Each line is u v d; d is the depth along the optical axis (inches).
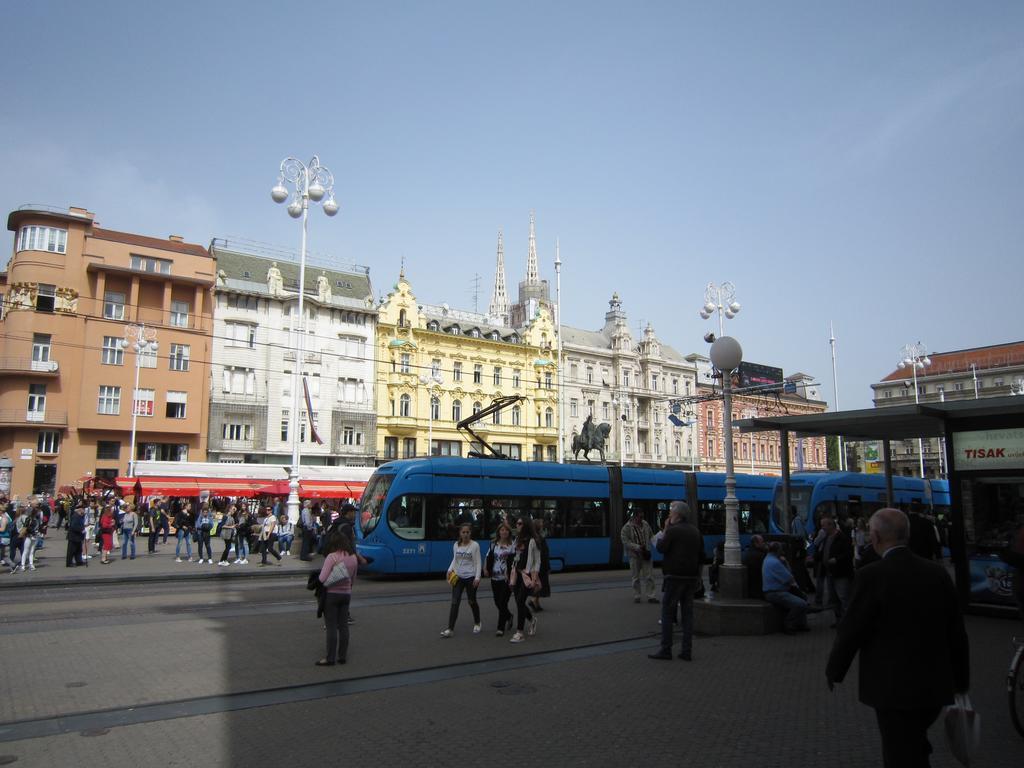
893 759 181.3
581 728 288.0
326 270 2401.6
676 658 418.0
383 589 763.4
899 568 186.1
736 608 497.4
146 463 1535.4
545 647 445.7
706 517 1127.6
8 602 627.5
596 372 2947.8
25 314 1819.6
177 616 549.6
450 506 882.1
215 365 2060.8
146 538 1469.0
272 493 1616.6
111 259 1948.8
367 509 868.6
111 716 296.7
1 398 1808.6
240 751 258.1
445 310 2886.3
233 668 378.6
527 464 965.2
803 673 382.3
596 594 714.8
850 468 2994.6
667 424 3115.2
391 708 313.1
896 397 3826.3
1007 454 557.6
